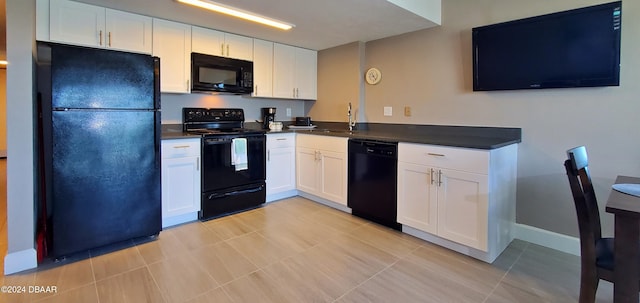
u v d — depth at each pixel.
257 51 3.72
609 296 1.83
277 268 2.16
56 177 2.16
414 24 3.08
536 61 2.47
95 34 2.66
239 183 3.33
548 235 2.53
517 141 2.58
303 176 3.77
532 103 2.57
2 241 2.46
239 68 3.55
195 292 1.87
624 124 2.18
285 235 2.73
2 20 3.57
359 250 2.44
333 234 2.76
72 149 2.20
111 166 2.37
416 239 2.66
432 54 3.18
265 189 3.58
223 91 3.46
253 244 2.54
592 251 1.36
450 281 2.00
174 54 3.10
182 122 3.54
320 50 4.28
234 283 1.97
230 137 3.22
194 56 3.20
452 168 2.37
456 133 3.04
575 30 2.27
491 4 2.74
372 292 1.88
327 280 2.01
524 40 2.52
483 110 2.85
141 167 2.52
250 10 2.75
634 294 1.19
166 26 3.04
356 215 3.22
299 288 1.92
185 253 2.38
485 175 2.18
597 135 2.29
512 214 2.62
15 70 2.02
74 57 2.17
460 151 2.31
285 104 4.45
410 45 3.36
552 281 2.00
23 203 2.08
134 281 1.98
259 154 3.49
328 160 3.43
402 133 3.36
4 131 7.00
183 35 3.15
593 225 1.54
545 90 2.49
